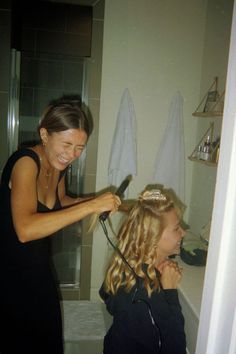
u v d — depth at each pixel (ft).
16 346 3.77
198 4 6.87
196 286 4.61
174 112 6.95
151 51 6.90
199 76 7.07
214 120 6.28
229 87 1.59
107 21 6.72
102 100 6.93
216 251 1.65
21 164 3.25
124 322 3.22
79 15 6.84
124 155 6.81
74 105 3.41
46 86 7.07
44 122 3.38
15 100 6.81
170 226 3.48
